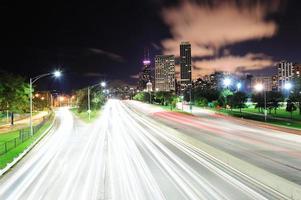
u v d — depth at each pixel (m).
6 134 66.44
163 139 56.91
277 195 23.14
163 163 36.00
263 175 25.81
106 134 65.62
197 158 38.31
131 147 48.12
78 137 60.69
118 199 23.81
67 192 25.59
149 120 99.56
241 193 24.22
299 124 82.19
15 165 35.53
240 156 39.72
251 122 84.50
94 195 24.78
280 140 53.25
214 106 156.50
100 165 35.50
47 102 156.25
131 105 186.12
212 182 27.48
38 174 31.41
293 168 32.94
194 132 66.44
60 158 39.66
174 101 161.38
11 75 78.06
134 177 30.06
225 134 62.44
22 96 79.31
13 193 25.50
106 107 167.88
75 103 193.88
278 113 121.00
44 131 67.44
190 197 23.88
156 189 26.08
